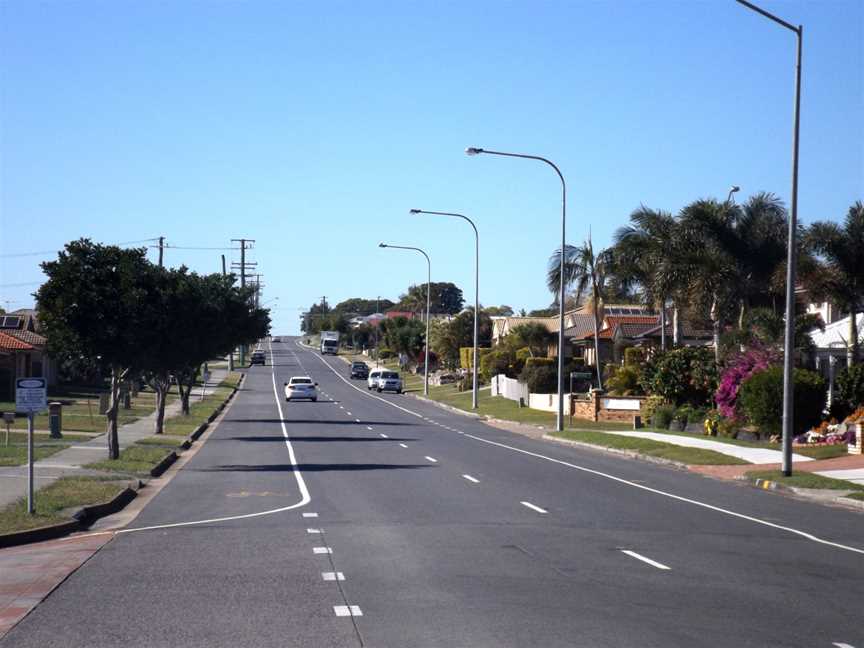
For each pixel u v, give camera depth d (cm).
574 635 920
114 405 2886
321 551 1389
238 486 2298
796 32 2462
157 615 1000
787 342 2523
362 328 18188
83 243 2875
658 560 1352
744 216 4550
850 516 1923
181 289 3080
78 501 1858
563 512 1864
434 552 1384
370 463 2917
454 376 9819
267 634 920
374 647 873
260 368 12600
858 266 3956
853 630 959
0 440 3534
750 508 2012
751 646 890
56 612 1016
